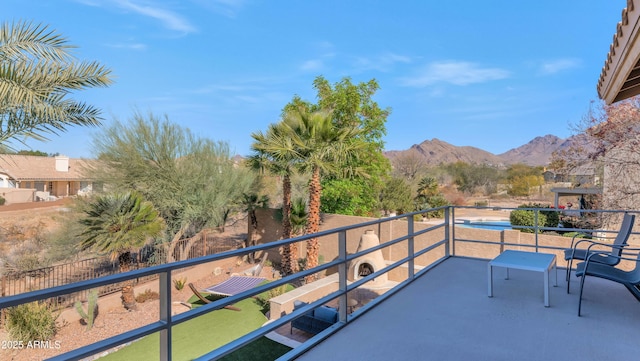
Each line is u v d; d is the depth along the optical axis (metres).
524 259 3.88
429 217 26.62
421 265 11.86
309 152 11.01
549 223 13.80
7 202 23.16
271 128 11.59
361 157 15.28
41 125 6.75
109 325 9.25
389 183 24.98
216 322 9.06
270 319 8.42
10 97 6.12
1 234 13.62
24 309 8.18
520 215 14.09
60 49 6.61
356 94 16.73
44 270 10.50
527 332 2.87
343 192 15.21
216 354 1.86
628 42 2.38
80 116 7.09
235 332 8.47
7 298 1.12
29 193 26.86
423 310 3.37
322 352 2.54
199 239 15.87
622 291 3.93
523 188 40.09
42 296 1.19
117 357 7.49
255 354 6.89
